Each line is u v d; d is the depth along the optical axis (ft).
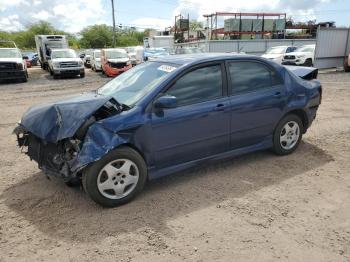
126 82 15.17
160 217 11.86
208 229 11.07
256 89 15.75
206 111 14.01
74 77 77.56
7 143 21.63
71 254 9.98
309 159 17.07
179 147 13.67
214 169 15.89
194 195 13.42
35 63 136.67
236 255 9.76
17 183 15.01
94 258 9.77
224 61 14.97
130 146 12.71
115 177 12.36
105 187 12.25
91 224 11.51
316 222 11.39
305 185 14.17
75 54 79.00
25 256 9.95
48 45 95.45
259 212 12.05
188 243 10.35
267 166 16.16
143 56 91.61
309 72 19.06
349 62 69.36
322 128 23.27
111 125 12.09
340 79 55.83
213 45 98.78
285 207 12.37
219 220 11.58
